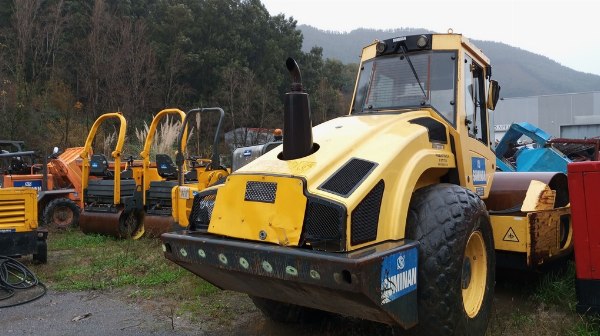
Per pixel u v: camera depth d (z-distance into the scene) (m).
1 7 23.88
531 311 4.49
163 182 8.17
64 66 23.36
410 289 3.06
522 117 32.28
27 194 6.41
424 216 3.32
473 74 4.77
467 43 4.52
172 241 3.49
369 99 4.70
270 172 3.24
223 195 3.41
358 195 2.99
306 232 3.04
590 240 3.83
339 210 2.94
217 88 25.52
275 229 3.10
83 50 23.11
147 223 8.06
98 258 6.76
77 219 9.69
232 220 3.32
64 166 10.11
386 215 3.15
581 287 3.89
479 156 4.57
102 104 22.19
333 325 4.20
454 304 3.19
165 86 24.75
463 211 3.36
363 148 3.44
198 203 3.74
